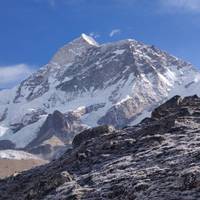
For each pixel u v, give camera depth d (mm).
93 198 48938
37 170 81250
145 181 48094
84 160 69250
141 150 64562
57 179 58875
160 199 41750
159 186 45031
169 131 70750
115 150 69312
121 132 80375
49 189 57938
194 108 82625
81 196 50719
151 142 66562
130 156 62031
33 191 59562
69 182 58000
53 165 79812
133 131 78062
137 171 53375
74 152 79375
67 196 51594
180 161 51969
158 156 57594
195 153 52844
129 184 48750
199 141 59562
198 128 68625
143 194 44656
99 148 72000
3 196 69812
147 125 79062
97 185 53094
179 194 41688
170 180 45844
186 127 70188
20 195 65812
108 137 78188
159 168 51969
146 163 56438
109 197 47875
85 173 62406
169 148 60188
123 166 58125
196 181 42250
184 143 60875
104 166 61344
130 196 45250
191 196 40500
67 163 72812
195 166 46875
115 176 54531
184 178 43250
